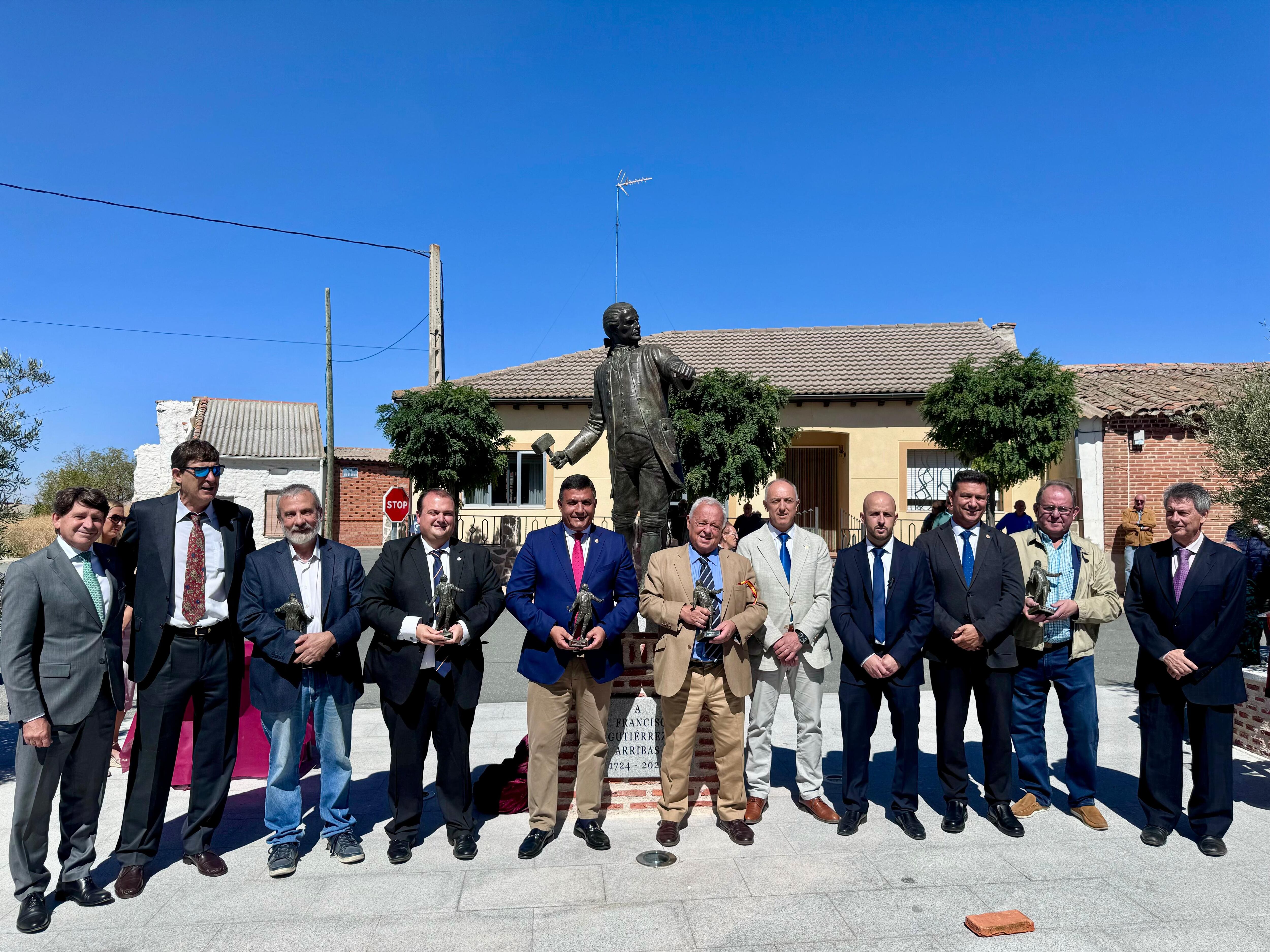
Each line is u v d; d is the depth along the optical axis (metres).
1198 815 4.25
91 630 3.77
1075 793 4.67
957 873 3.96
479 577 4.45
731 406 14.55
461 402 15.41
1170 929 3.40
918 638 4.42
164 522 4.09
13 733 6.84
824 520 19.58
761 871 4.01
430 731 4.37
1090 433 14.06
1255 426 6.62
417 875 4.01
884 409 18.14
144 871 4.10
